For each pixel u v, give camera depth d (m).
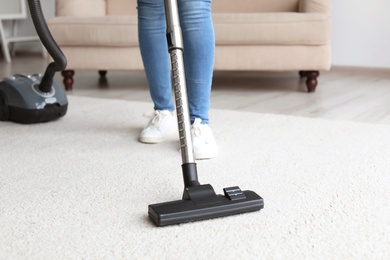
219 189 1.30
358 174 1.41
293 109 2.47
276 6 3.34
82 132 1.92
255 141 1.76
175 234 1.04
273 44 2.84
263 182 1.35
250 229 1.06
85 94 2.89
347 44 3.72
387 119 2.24
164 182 1.36
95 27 2.89
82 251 0.98
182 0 1.50
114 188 1.31
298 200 1.22
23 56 4.86
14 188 1.32
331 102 2.64
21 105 2.03
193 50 1.53
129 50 2.94
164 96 1.77
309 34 2.80
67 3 3.25
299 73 3.52
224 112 2.24
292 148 1.67
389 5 3.54
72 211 1.17
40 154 1.63
